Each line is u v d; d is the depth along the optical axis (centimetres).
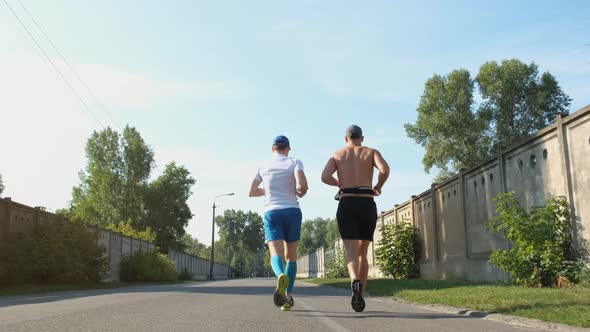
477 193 1734
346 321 635
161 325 589
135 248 3819
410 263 2466
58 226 2319
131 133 6222
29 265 2030
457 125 4619
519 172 1417
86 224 2509
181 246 6900
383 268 2503
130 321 629
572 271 1140
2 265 1911
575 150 1162
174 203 6594
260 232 16400
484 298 895
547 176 1277
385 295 1202
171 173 6762
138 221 6072
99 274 2559
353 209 680
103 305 900
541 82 4534
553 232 1184
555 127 1224
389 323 617
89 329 552
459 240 1919
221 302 984
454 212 1980
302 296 1238
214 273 8812
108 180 5944
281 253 678
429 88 4872
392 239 2502
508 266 1239
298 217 685
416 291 1205
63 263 2189
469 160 4675
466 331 552
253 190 714
